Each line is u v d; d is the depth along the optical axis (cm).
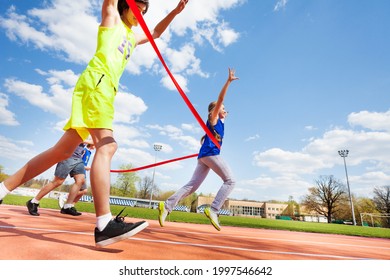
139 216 940
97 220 164
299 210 7775
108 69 184
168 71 190
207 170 421
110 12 198
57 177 427
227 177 397
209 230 508
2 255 137
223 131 425
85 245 178
